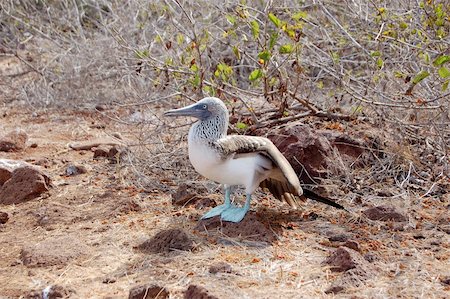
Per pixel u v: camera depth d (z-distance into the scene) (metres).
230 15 9.68
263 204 7.64
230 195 7.85
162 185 8.27
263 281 5.88
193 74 9.02
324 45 10.17
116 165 8.98
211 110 6.73
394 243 6.63
